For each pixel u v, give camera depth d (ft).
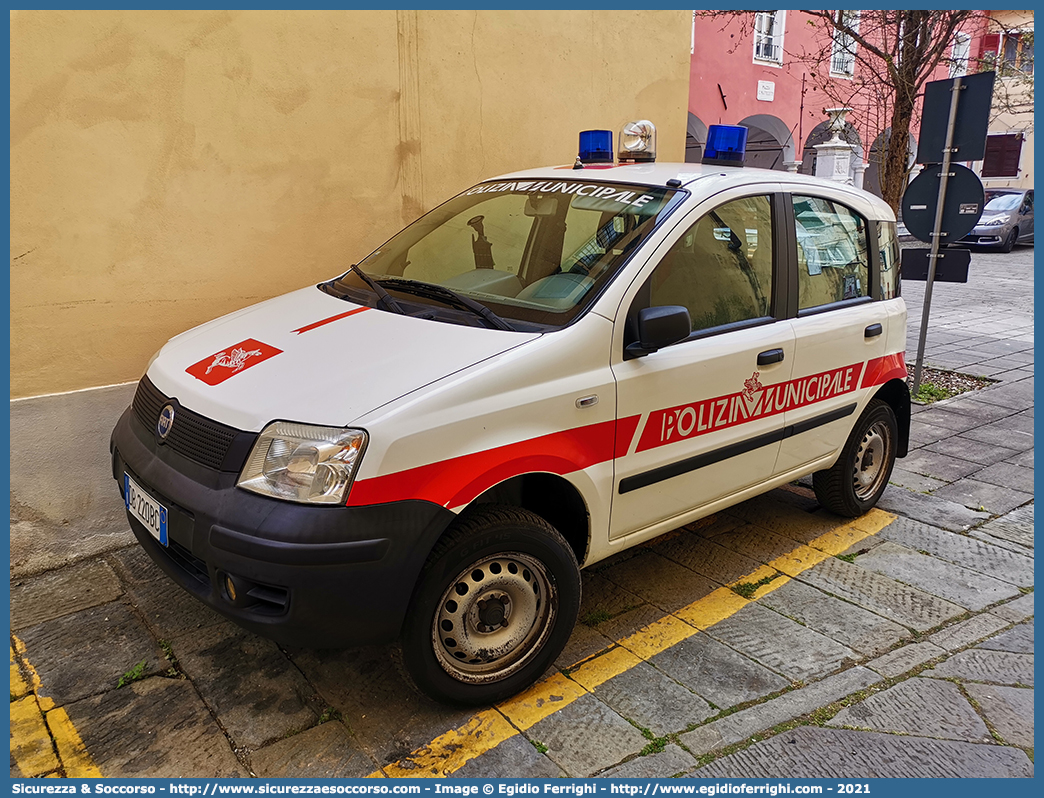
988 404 20.97
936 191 20.29
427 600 7.86
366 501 7.24
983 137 19.15
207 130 12.42
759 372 10.69
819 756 8.16
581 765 7.98
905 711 8.90
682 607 11.05
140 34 11.53
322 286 11.23
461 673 8.46
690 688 9.22
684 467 10.02
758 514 14.24
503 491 9.23
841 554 12.70
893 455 14.20
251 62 12.68
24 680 9.13
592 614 10.82
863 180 54.44
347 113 13.98
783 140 48.85
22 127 10.78
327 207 14.06
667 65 19.22
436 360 8.16
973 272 50.16
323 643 7.48
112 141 11.54
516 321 9.04
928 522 13.91
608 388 8.87
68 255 11.45
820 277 12.03
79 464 11.96
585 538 9.27
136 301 12.20
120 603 10.77
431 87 15.07
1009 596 11.48
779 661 9.80
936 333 30.53
